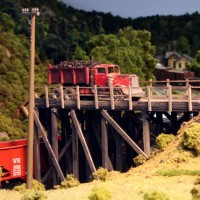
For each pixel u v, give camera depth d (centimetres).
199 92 14575
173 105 6931
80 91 7994
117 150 7481
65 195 5128
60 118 8156
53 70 8231
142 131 7850
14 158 8006
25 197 4575
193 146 5934
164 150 6444
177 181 5197
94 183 5831
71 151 8050
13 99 13638
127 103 7212
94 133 7969
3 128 11869
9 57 16012
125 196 4744
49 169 7988
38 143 8081
